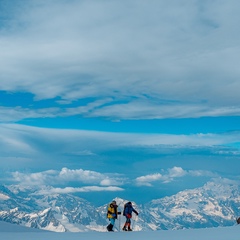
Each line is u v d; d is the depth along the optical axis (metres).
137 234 26.30
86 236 25.08
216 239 20.16
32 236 25.23
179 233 25.78
